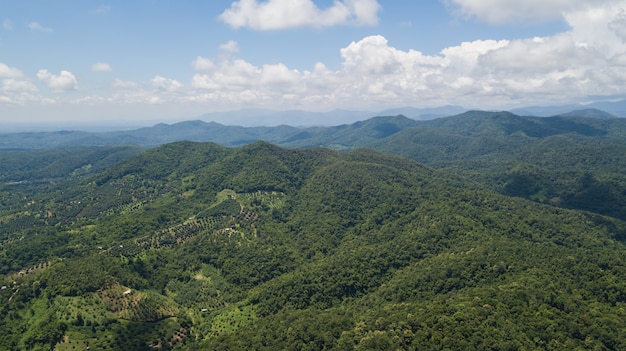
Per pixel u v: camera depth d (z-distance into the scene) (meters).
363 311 173.12
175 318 191.75
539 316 136.75
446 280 184.62
